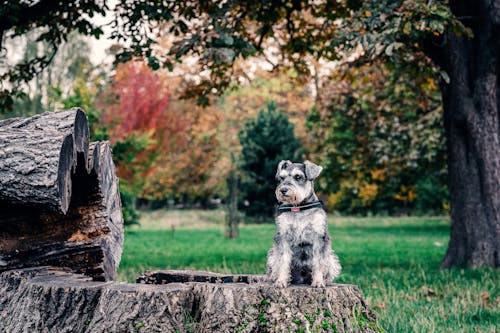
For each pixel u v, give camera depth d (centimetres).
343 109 2478
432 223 3956
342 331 530
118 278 1129
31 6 1150
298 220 570
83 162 613
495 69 1249
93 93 1569
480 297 887
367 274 1202
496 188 1248
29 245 646
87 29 1234
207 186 3938
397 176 2767
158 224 4306
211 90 1512
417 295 937
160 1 1167
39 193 536
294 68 1556
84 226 673
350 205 4725
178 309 516
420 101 1889
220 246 2208
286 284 548
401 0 1041
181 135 2700
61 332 518
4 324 557
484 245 1240
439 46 1311
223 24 1126
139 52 1118
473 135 1265
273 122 3634
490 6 1210
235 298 525
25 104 1623
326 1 1418
